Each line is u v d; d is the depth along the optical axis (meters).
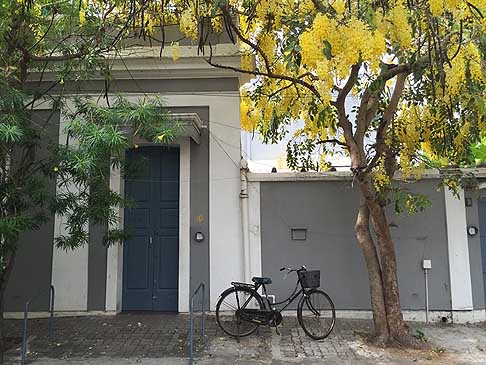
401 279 8.61
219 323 7.55
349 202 8.77
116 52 7.84
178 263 9.03
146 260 9.14
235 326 7.94
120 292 8.98
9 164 6.53
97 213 6.47
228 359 6.51
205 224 8.86
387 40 5.50
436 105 6.89
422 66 5.80
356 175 6.90
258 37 6.70
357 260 8.66
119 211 8.82
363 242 7.34
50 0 7.31
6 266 6.48
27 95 6.57
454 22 5.82
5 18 6.60
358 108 8.05
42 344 7.16
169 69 9.08
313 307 8.26
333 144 9.01
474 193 8.69
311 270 8.60
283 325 8.05
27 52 6.95
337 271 8.66
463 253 8.58
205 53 8.93
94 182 6.45
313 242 8.74
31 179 6.36
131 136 7.46
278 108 7.92
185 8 6.62
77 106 6.91
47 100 8.07
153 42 9.08
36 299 8.72
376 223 7.23
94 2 7.57
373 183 7.30
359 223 7.40
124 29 6.86
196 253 8.83
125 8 7.21
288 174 8.81
